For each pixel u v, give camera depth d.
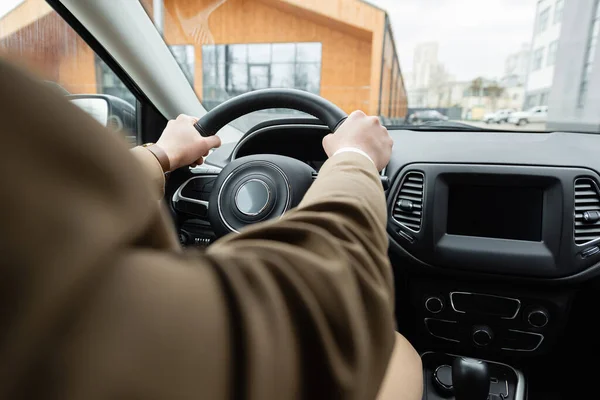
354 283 0.25
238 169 0.82
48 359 0.15
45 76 0.18
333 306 0.23
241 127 1.12
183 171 0.96
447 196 1.00
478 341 1.05
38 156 0.16
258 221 0.77
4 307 0.15
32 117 0.16
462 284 1.05
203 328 0.19
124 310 0.17
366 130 0.47
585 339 1.09
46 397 0.15
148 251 0.19
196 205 0.95
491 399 1.11
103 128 0.19
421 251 1.01
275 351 0.21
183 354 0.18
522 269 0.95
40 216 0.15
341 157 0.39
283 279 0.23
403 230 1.01
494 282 1.00
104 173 0.18
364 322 0.25
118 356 0.16
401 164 1.03
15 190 0.15
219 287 0.21
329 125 0.69
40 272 0.15
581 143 1.05
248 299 0.21
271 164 0.80
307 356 0.22
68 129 0.17
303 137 1.07
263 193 0.78
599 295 1.00
